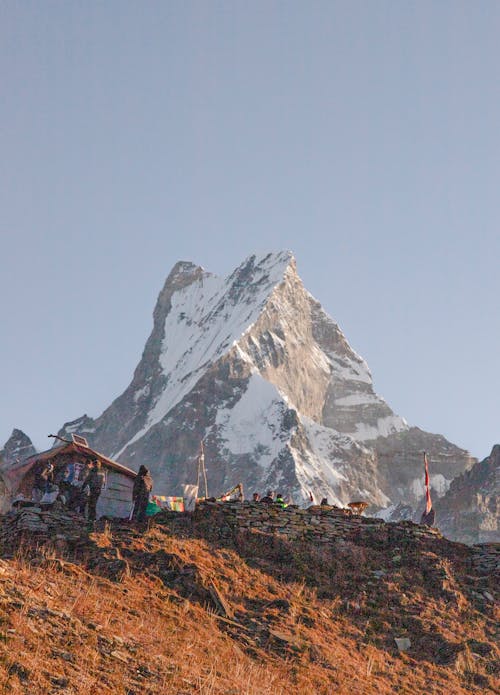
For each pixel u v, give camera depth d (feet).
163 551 118.62
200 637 98.94
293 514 141.38
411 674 110.11
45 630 80.33
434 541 144.36
